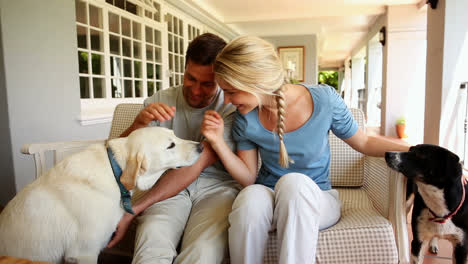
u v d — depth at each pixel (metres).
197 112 1.75
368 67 9.81
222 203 1.51
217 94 1.75
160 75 5.36
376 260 1.31
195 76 1.55
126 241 1.58
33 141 2.91
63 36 3.18
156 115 1.52
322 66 23.88
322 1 6.63
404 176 1.41
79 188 1.28
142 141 1.37
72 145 1.88
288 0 6.52
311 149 1.47
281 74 1.41
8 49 2.68
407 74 6.77
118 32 4.20
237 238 1.23
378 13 6.98
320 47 13.07
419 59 6.69
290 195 1.20
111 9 4.01
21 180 2.83
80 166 1.32
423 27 6.59
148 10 4.81
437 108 4.35
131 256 1.59
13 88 2.73
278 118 1.42
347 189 1.94
